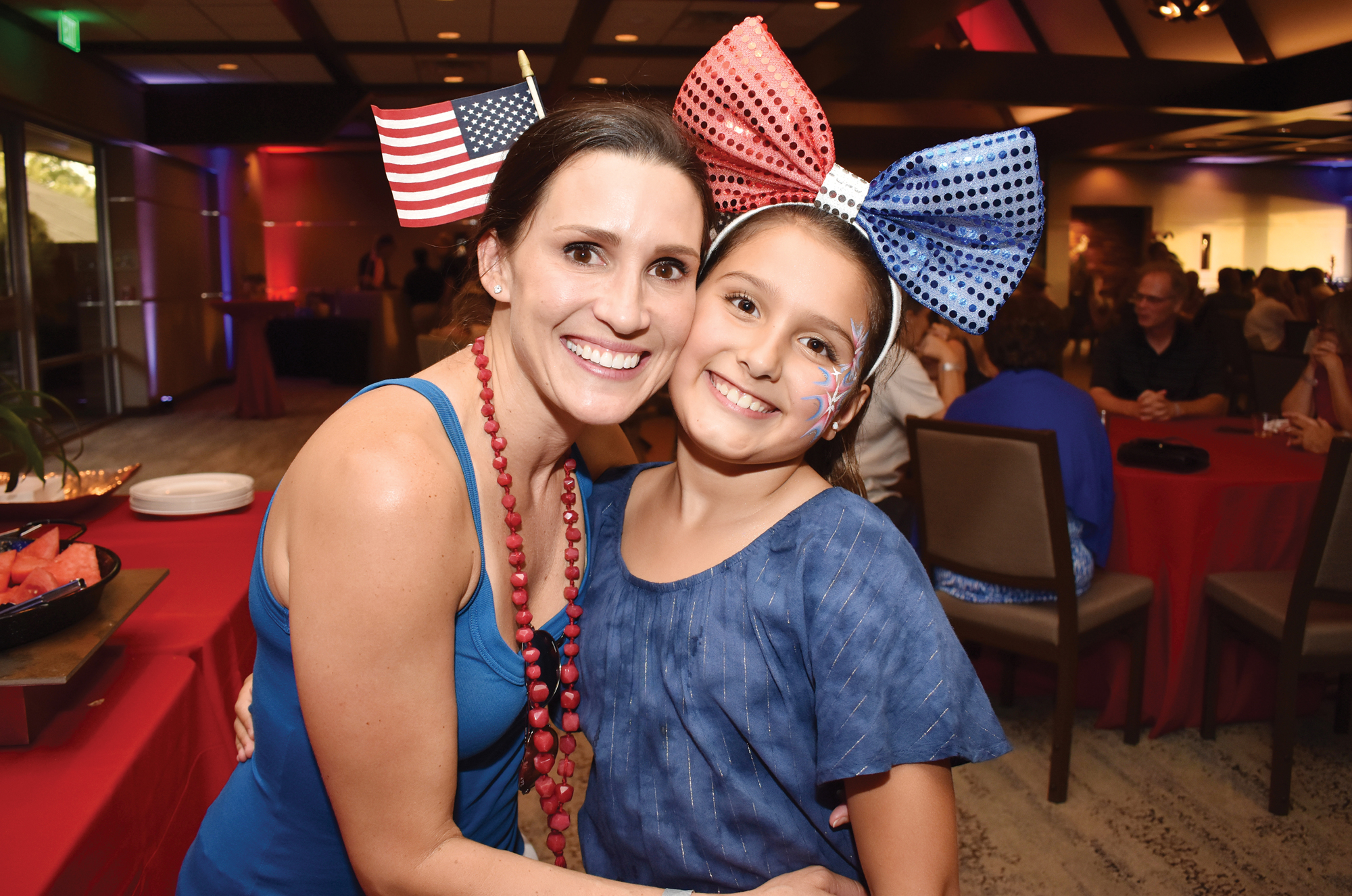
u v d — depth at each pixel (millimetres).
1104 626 2461
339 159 14516
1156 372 3826
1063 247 15734
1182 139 11609
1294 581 2270
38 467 1801
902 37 6961
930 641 777
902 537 833
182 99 8477
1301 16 8797
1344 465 2111
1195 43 9773
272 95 8547
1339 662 2268
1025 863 2123
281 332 12008
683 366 854
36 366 6766
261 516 1971
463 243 940
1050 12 10664
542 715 904
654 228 785
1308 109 9039
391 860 781
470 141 989
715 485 881
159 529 1865
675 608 860
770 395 821
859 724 755
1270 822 2281
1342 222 16500
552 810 948
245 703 1041
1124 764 2555
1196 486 2529
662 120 819
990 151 835
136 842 987
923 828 764
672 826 857
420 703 758
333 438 775
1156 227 15922
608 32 7152
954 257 869
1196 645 2652
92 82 7402
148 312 8727
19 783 927
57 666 1004
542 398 890
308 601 743
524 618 900
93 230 8133
